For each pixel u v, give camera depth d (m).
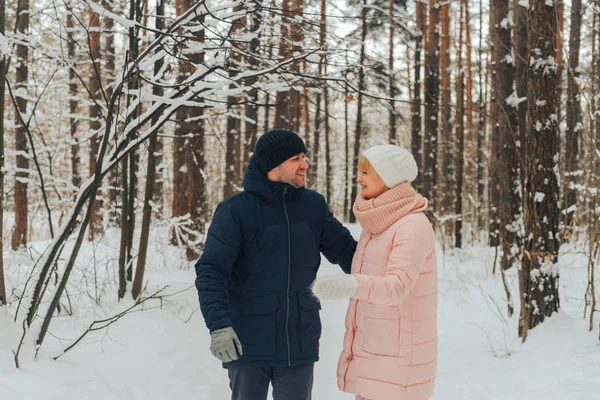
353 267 2.47
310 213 2.58
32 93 7.34
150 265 7.34
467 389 3.74
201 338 4.38
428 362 2.33
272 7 3.47
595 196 4.48
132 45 4.39
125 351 3.70
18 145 5.95
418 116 13.53
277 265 2.44
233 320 2.45
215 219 2.44
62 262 5.71
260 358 2.41
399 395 2.27
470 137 19.66
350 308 2.45
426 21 13.40
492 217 11.27
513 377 3.77
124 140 3.58
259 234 2.44
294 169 2.51
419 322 2.30
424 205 2.35
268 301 2.43
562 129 12.43
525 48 7.44
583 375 3.55
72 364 3.32
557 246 4.58
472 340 4.79
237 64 4.23
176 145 9.72
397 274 2.16
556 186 4.56
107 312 4.44
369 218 2.36
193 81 3.45
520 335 4.58
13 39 4.01
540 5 4.59
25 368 3.09
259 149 2.50
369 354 2.32
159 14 4.52
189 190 9.16
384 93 4.16
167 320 4.53
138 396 3.24
